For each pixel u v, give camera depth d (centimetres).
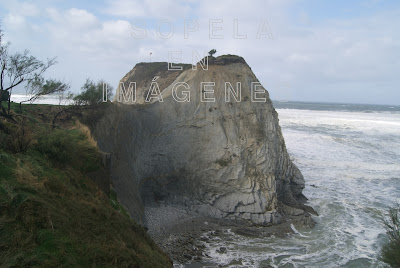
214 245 1777
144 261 912
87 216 949
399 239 1185
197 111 2362
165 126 2322
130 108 2255
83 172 1320
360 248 1770
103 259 775
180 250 1703
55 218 801
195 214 2117
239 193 2166
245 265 1591
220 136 2289
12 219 734
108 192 1474
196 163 2269
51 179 1005
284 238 1886
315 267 1588
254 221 2073
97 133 1892
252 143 2280
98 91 2119
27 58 1596
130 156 2050
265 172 2233
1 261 623
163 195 2217
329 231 1977
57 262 676
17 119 1589
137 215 1731
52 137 1297
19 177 908
